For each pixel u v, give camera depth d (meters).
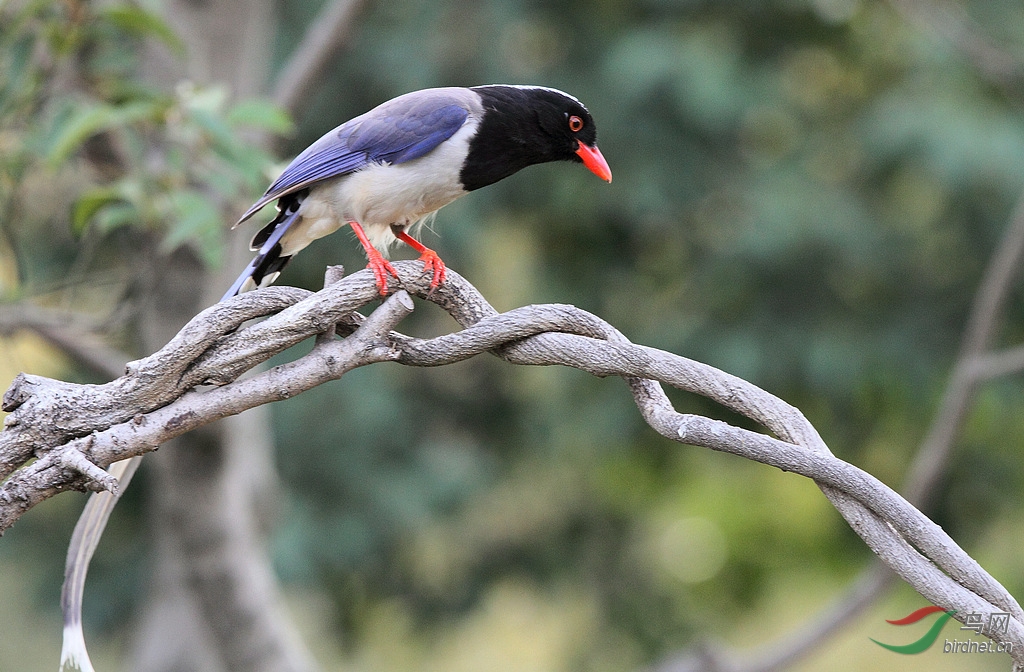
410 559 16.00
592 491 17.03
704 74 12.97
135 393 3.97
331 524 13.80
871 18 14.48
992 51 11.48
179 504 8.86
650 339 14.12
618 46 13.41
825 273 14.01
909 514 3.60
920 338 13.95
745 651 19.20
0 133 7.82
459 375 15.49
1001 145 12.77
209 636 9.38
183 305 8.70
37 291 7.97
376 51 13.67
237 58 9.50
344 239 13.67
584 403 14.88
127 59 7.89
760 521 17.56
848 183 14.41
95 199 7.21
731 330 13.88
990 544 16.58
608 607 17.23
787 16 14.21
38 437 3.99
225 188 7.28
